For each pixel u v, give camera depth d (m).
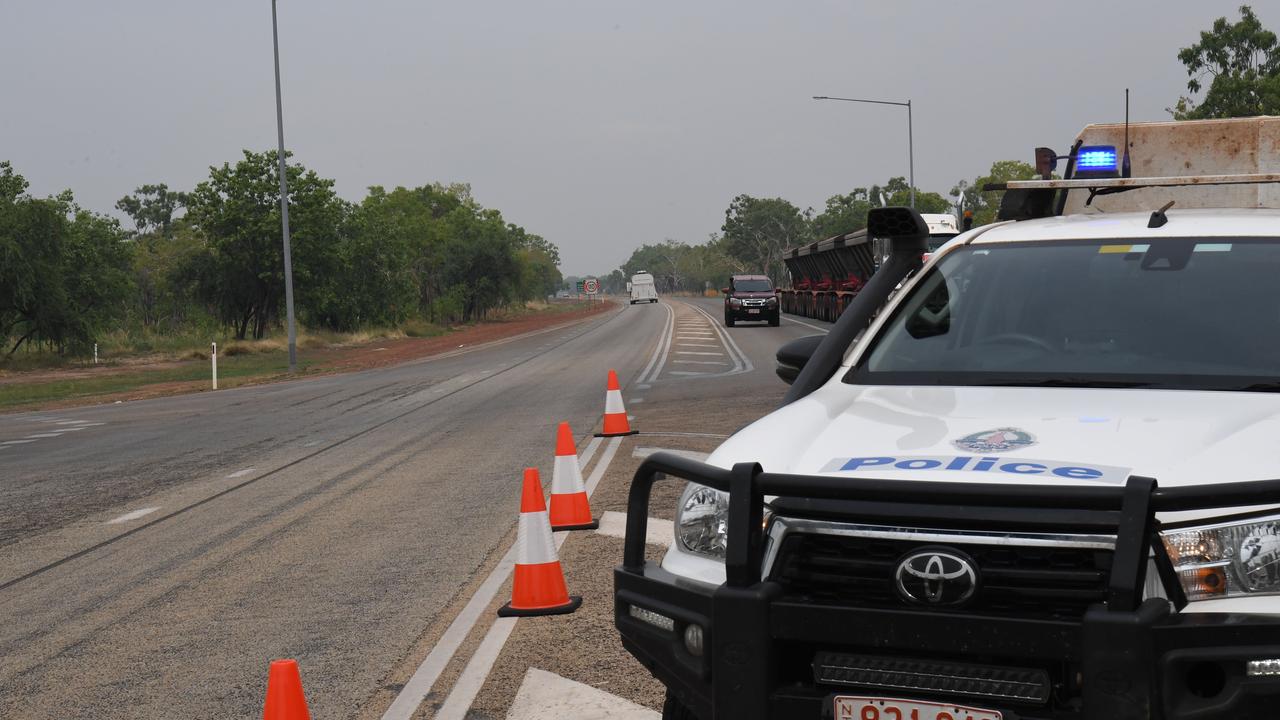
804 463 3.48
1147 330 4.11
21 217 48.47
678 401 18.25
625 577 3.67
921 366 4.29
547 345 42.50
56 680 5.90
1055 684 2.95
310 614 6.89
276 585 7.67
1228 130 7.87
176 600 7.41
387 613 6.82
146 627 6.81
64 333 49.41
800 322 51.59
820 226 186.50
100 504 11.44
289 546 8.88
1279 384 3.71
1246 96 54.50
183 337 59.31
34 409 26.02
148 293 75.06
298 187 56.75
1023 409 3.70
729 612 3.21
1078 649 2.87
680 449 12.61
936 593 3.03
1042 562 2.98
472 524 9.36
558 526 8.85
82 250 51.44
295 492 11.46
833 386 4.37
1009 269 4.61
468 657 5.89
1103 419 3.52
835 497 3.17
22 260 47.38
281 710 4.16
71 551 9.20
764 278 48.78
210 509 10.76
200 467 13.73
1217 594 2.88
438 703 5.23
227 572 8.12
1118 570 2.84
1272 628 2.73
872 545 3.17
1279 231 4.43
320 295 57.84
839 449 3.54
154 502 11.35
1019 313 4.37
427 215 105.88
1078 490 2.94
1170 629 2.79
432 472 12.27
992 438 3.44
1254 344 3.92
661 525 8.70
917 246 4.90
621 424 14.20
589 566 7.62
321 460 13.74
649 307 110.81
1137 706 2.78
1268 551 2.86
